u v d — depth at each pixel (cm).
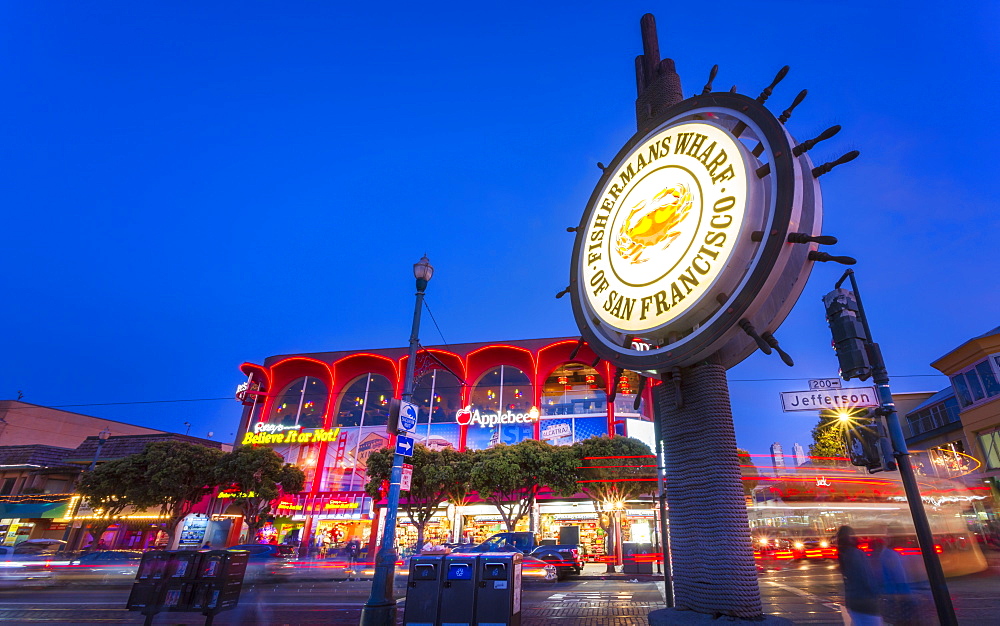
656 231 660
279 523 4212
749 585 536
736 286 560
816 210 573
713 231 589
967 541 1909
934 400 4053
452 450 3481
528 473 3200
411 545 3959
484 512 3919
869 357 614
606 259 726
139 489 3419
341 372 4891
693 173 638
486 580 769
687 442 621
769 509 3294
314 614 1286
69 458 4662
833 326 639
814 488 3562
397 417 1126
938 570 504
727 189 590
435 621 756
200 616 1243
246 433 4700
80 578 2298
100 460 4628
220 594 972
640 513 3584
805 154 605
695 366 631
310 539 4141
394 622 959
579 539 3309
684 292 603
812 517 3219
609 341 699
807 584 1755
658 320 626
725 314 552
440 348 4678
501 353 4612
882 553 577
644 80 892
